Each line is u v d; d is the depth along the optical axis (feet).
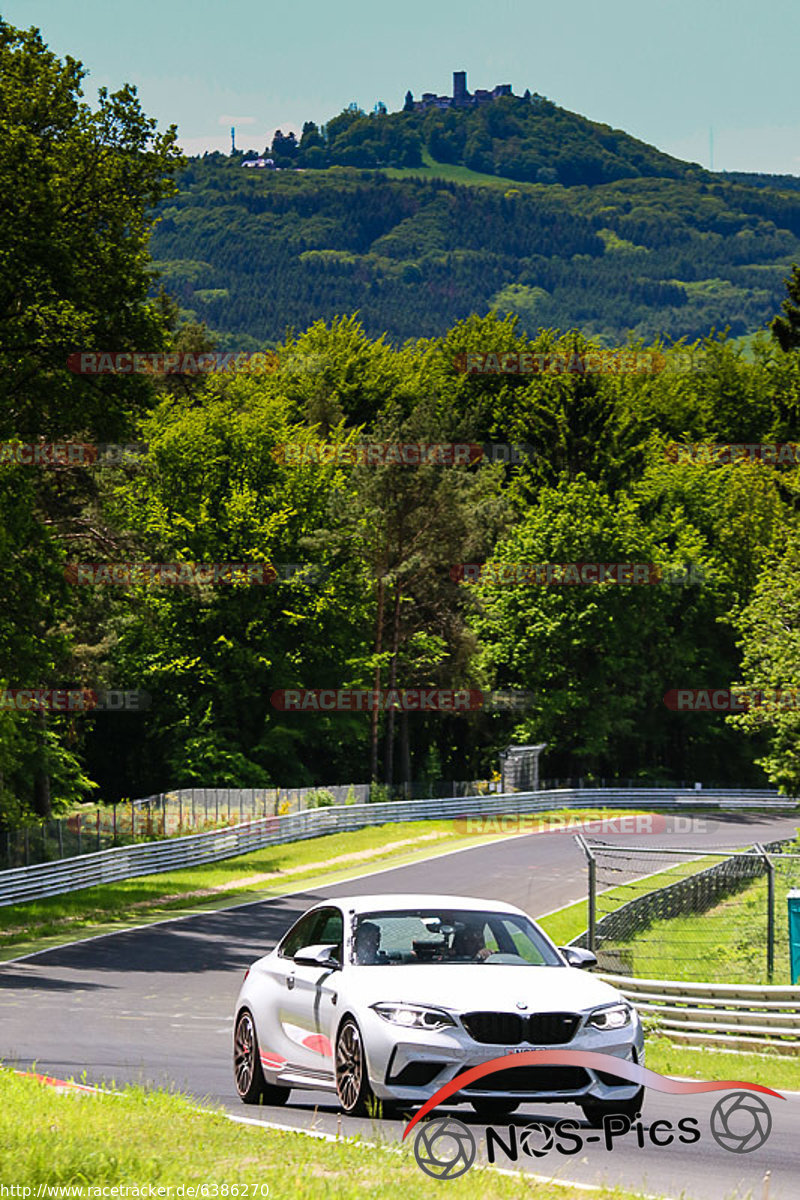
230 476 504.43
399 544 505.25
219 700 503.61
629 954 166.09
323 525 507.30
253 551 485.97
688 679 604.08
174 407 548.31
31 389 256.73
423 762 579.07
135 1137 57.67
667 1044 122.21
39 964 192.54
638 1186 56.90
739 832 431.02
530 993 66.49
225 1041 123.95
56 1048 111.86
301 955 72.59
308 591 502.38
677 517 599.16
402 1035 64.69
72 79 257.96
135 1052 111.55
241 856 355.15
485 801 467.93
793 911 140.15
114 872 299.38
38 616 284.82
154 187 263.70
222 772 476.95
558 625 548.31
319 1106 78.13
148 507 489.26
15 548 267.80
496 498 565.94
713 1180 59.00
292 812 401.70
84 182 255.29
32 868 264.93
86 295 247.70
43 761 363.97
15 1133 55.88
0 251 240.53
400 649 524.93
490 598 563.89
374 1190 49.19
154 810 349.00
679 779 624.18
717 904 243.81
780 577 318.65
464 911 75.51
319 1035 71.20
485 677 551.18
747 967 181.68
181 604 488.02
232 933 231.30
